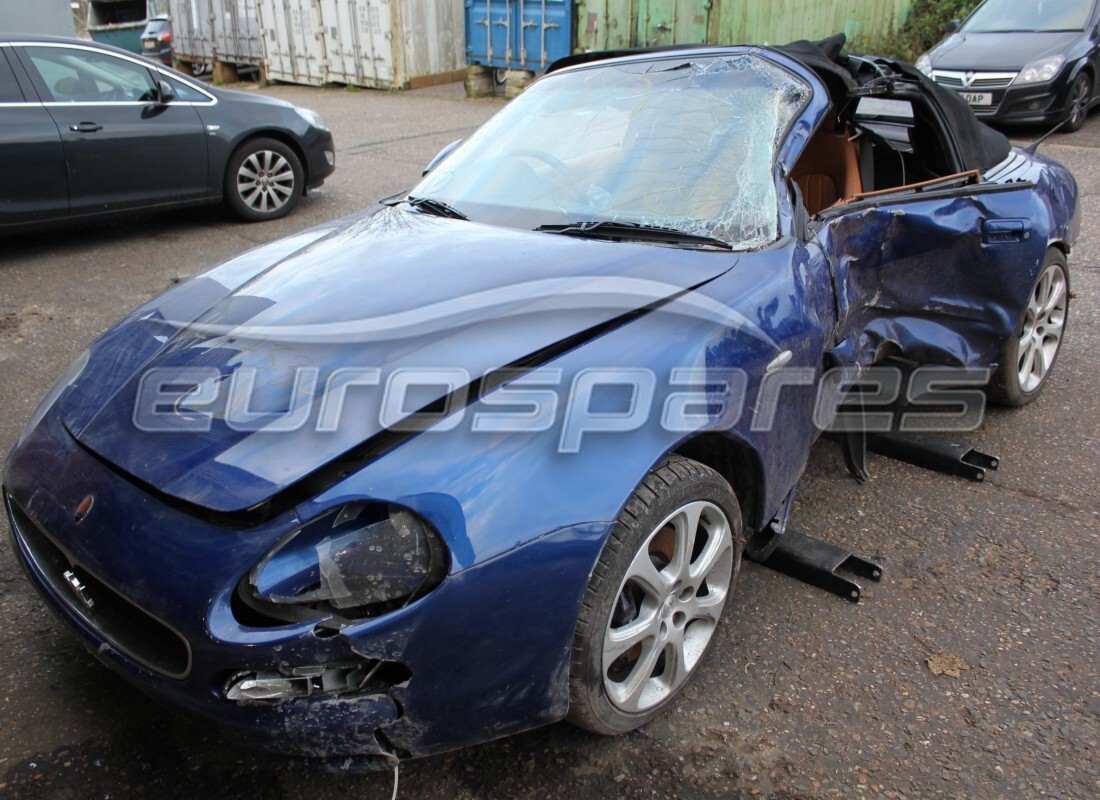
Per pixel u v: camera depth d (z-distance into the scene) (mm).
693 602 2256
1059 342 4109
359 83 15031
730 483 2426
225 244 6523
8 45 5805
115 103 6207
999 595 2760
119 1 18188
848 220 2822
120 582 1806
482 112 12312
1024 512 3227
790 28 12539
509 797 2021
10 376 4258
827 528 3129
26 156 5809
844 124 3449
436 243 2584
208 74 18422
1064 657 2484
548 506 1817
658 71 3215
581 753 2145
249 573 1710
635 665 2145
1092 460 3582
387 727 1756
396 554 1724
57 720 2215
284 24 15531
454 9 15086
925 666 2447
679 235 2561
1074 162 8234
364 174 8602
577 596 1857
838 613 2674
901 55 13883
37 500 2037
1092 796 2027
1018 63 9203
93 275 5812
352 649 1673
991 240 3285
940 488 3408
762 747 2162
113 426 2059
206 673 1726
